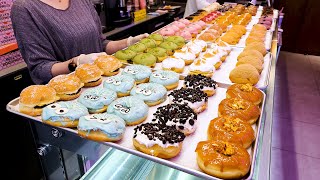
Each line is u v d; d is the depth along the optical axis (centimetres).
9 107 117
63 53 154
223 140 94
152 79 143
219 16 292
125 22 311
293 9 554
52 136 107
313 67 495
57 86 126
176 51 179
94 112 119
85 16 164
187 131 104
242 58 162
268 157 86
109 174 94
